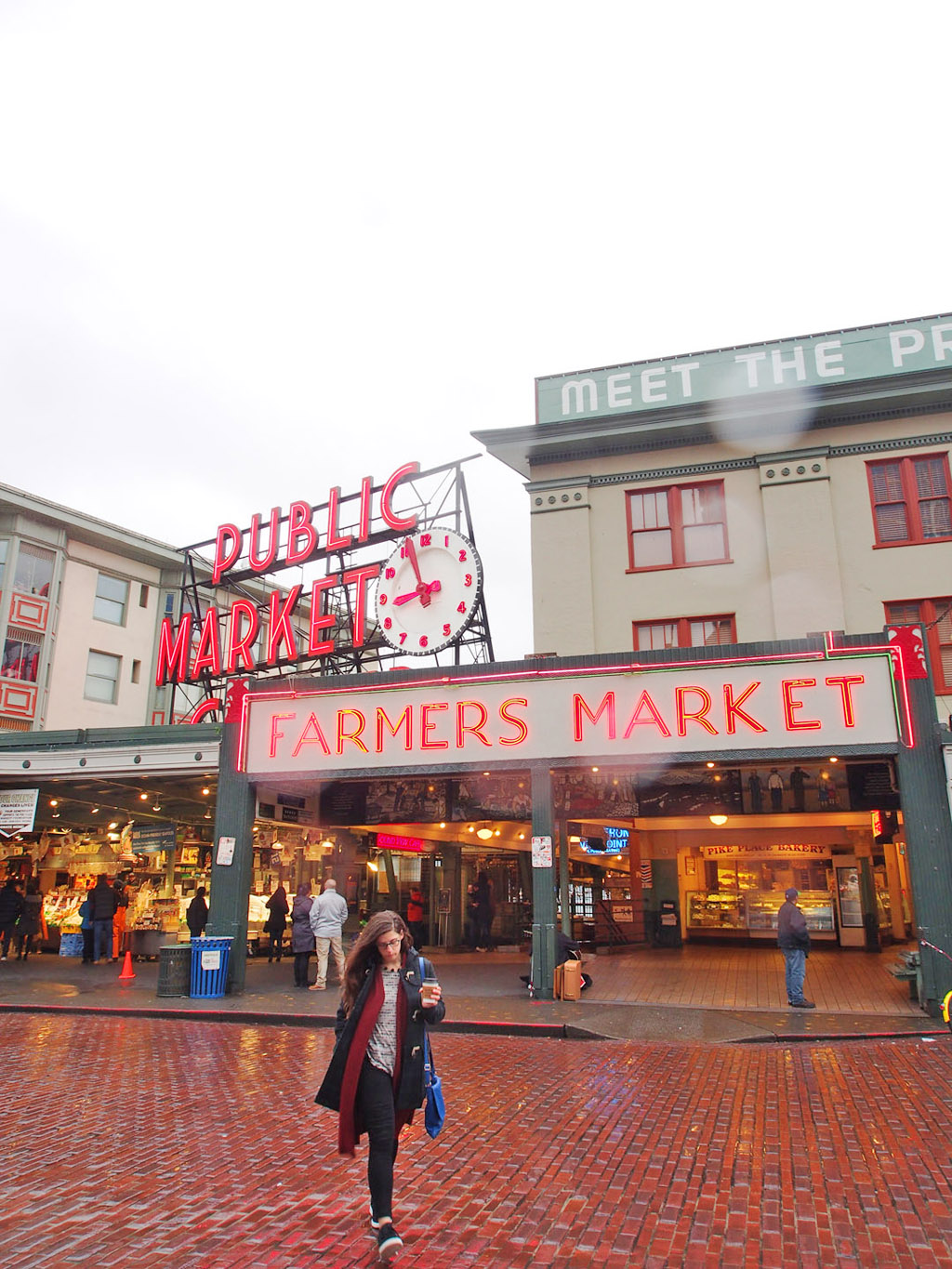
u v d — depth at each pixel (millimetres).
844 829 20609
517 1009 12773
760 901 21172
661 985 14922
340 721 15758
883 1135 6652
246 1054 10023
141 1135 6758
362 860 22109
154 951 19969
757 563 18891
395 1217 5203
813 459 18859
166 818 22688
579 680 14625
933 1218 5133
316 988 15258
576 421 20094
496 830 21562
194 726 16984
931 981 12156
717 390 20156
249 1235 4969
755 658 13867
